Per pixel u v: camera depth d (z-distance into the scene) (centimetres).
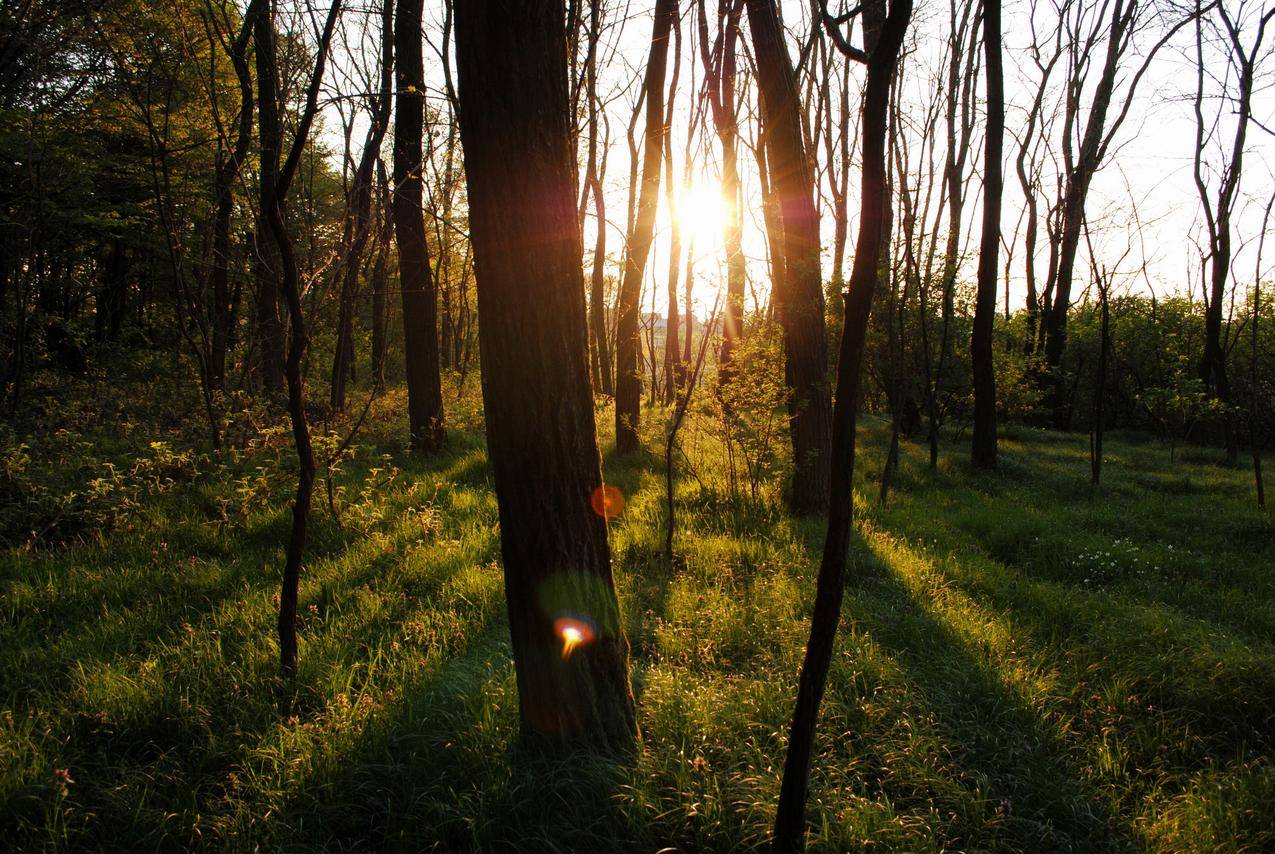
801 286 694
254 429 833
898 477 988
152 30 545
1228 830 252
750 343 714
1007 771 294
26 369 940
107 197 1116
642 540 583
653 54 945
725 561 544
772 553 555
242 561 511
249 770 269
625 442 1009
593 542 275
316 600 441
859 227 188
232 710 310
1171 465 1272
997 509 794
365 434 995
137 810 245
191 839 240
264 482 617
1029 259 2172
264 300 898
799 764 210
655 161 970
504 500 266
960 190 2059
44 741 278
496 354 254
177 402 1002
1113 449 1552
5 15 769
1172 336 1853
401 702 313
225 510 597
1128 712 336
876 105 185
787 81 683
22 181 884
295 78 393
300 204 573
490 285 250
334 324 963
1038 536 663
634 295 986
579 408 266
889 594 488
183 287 718
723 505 723
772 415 704
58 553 502
